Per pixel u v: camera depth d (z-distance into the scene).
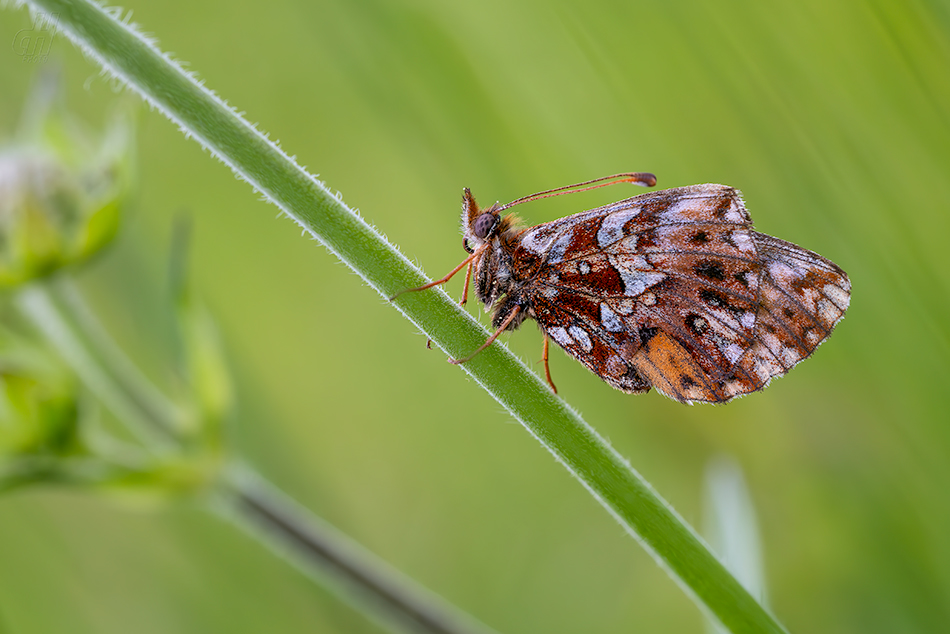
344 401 0.26
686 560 0.21
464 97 0.24
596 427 0.25
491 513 0.25
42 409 0.23
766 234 0.23
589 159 0.24
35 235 0.23
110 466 0.24
